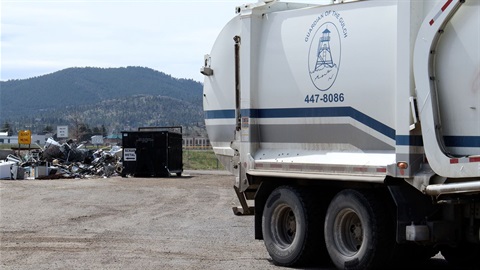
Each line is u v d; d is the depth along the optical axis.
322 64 11.55
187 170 48.72
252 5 12.82
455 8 9.41
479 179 9.19
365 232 10.58
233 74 13.36
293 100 12.06
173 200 23.88
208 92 14.07
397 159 10.16
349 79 11.09
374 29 10.80
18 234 15.87
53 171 37.84
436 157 9.64
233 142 13.33
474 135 9.28
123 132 38.72
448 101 9.56
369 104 10.80
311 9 11.88
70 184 31.03
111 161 42.19
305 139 11.91
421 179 9.90
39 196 24.97
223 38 13.62
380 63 10.66
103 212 20.27
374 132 10.74
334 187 11.62
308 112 11.79
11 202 22.95
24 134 47.81
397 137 10.18
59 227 17.03
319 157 11.55
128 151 38.69
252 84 12.75
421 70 9.84
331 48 11.41
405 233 10.11
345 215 11.07
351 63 11.07
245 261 12.38
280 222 12.26
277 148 12.43
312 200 11.69
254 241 14.77
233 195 25.72
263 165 12.47
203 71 14.02
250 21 12.80
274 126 12.41
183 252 13.35
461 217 10.05
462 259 11.58
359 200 10.66
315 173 11.50
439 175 9.67
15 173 36.53
